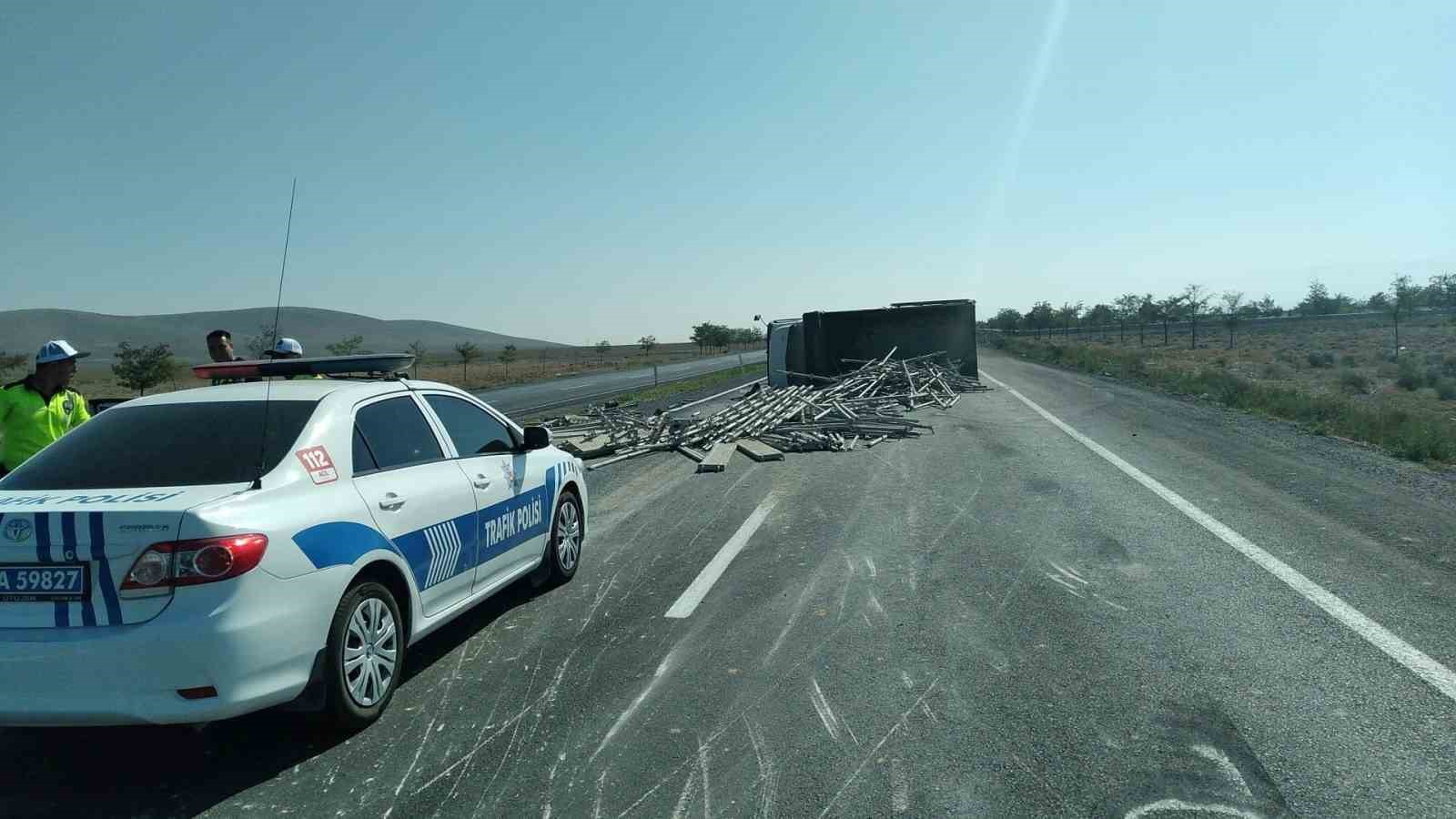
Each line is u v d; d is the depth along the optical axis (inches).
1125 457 512.1
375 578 194.9
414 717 188.2
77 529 153.8
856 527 356.5
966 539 330.3
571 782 157.8
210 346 331.3
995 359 1964.8
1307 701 181.8
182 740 181.3
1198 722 173.6
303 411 195.2
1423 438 526.3
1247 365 1606.8
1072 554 303.3
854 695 191.5
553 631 241.9
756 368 2037.4
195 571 153.2
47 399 275.3
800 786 153.3
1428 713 175.0
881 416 703.7
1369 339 2255.2
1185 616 236.4
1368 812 140.4
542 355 4761.3
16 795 159.6
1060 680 196.2
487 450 253.6
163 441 185.8
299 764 168.4
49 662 150.2
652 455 605.6
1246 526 336.8
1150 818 140.3
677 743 171.8
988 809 144.2
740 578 288.4
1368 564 282.2
